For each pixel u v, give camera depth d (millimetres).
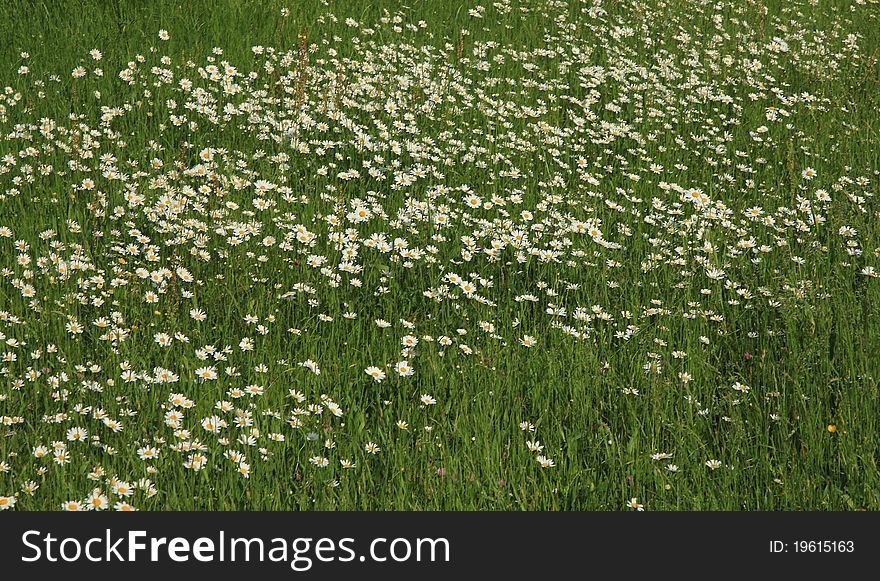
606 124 13180
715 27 18328
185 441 6559
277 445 6672
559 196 11094
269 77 13734
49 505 5949
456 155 12109
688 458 7012
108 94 12516
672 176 12617
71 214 9609
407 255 9516
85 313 8109
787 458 7102
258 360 7734
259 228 9680
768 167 12867
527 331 8703
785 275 9789
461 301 9141
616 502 6621
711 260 9984
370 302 8922
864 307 8914
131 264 9062
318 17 15875
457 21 17016
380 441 6992
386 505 6336
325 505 6223
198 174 10461
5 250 8828
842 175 12680
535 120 13750
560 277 9797
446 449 6781
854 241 10320
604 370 8031
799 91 16016
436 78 14211
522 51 15914
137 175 10461
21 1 14688
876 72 16812
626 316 8898
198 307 8477
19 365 7250
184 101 12648
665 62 15609
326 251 9625
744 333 8914
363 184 11242
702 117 14578
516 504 6473
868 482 6809
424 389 7598
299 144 11625
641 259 10242
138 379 7188
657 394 7570
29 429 6559
